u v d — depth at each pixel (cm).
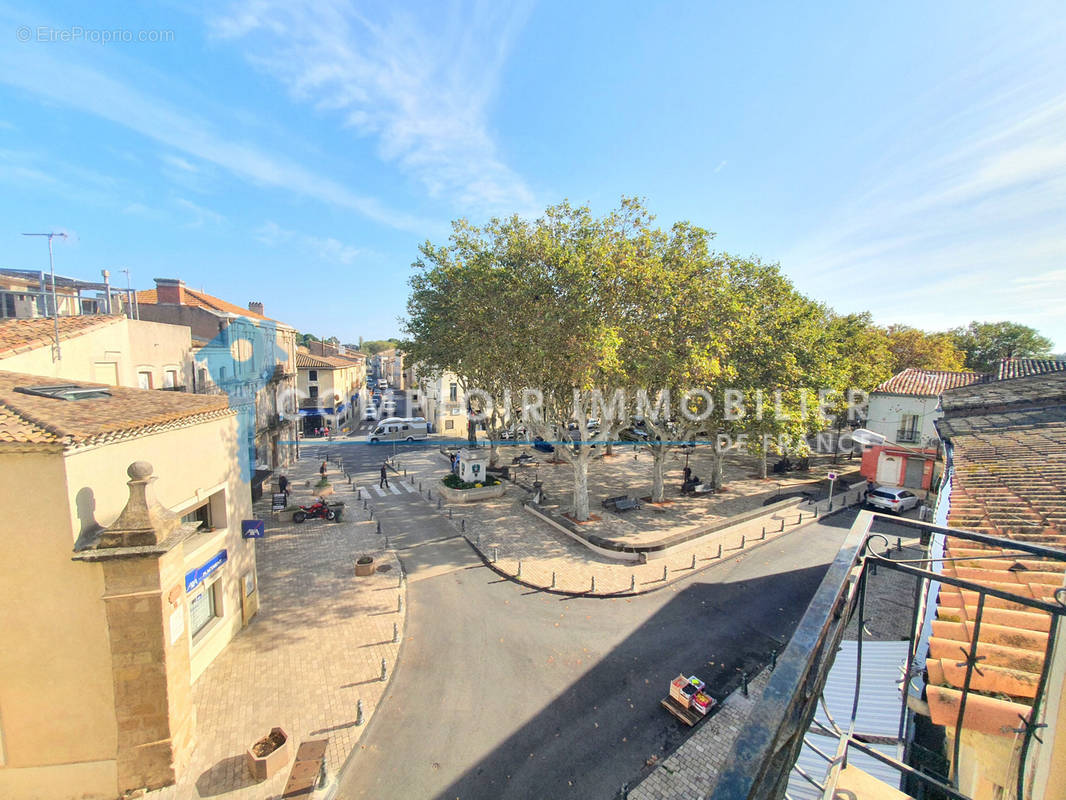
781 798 200
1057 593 251
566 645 1315
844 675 931
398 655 1266
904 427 2867
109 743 878
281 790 890
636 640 1338
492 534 2086
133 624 866
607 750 989
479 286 1970
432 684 1166
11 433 790
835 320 3409
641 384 1883
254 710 1073
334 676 1180
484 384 2956
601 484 2873
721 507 2406
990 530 555
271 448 3169
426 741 1006
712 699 1070
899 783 619
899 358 4141
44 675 848
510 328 1908
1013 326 4622
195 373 2145
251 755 917
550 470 3222
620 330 1838
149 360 1811
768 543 1995
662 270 1786
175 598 918
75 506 838
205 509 1284
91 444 862
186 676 948
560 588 1606
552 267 1834
